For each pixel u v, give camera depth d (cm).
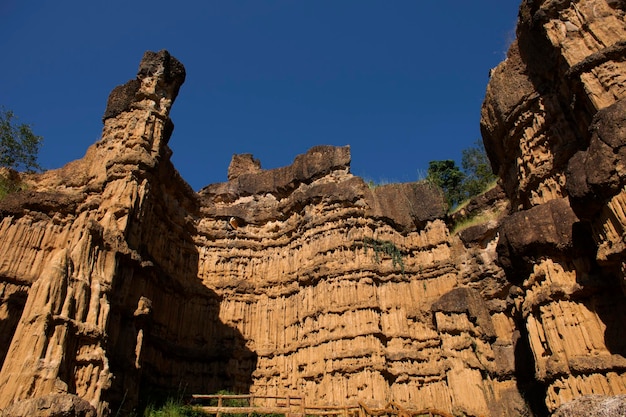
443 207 3216
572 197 1611
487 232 2922
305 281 2983
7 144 2941
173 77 2792
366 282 2825
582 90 1744
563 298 1766
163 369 2588
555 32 1898
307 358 2738
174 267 2922
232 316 3069
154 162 2439
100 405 1623
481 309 2711
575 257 1781
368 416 2169
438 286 2934
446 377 2550
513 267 2059
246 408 2031
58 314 1612
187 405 2145
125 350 1977
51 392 1461
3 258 2100
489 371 2517
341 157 3412
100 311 1792
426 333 2769
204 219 3412
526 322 1944
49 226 2277
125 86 2725
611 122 1499
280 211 3459
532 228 1897
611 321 1653
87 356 1667
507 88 2316
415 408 2502
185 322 2884
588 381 1600
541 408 2297
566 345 1700
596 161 1505
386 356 2639
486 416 2331
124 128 2591
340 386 2520
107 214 2153
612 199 1477
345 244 2973
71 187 2628
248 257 3328
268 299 3142
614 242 1478
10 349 1509
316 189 3269
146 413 1983
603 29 1764
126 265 2083
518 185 2345
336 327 2720
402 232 3181
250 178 3681
